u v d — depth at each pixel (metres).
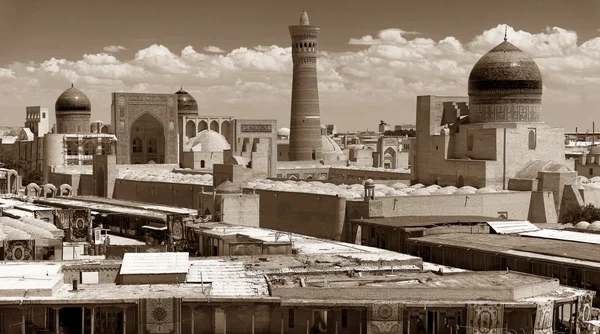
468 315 45.94
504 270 59.19
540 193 91.56
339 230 83.06
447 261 66.00
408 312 46.41
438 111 104.19
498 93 98.31
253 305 46.31
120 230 86.81
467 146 99.94
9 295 46.19
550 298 47.69
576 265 56.84
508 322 47.06
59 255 66.44
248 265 54.91
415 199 84.62
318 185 98.75
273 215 92.19
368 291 46.91
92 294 47.19
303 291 46.88
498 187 95.81
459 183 99.06
